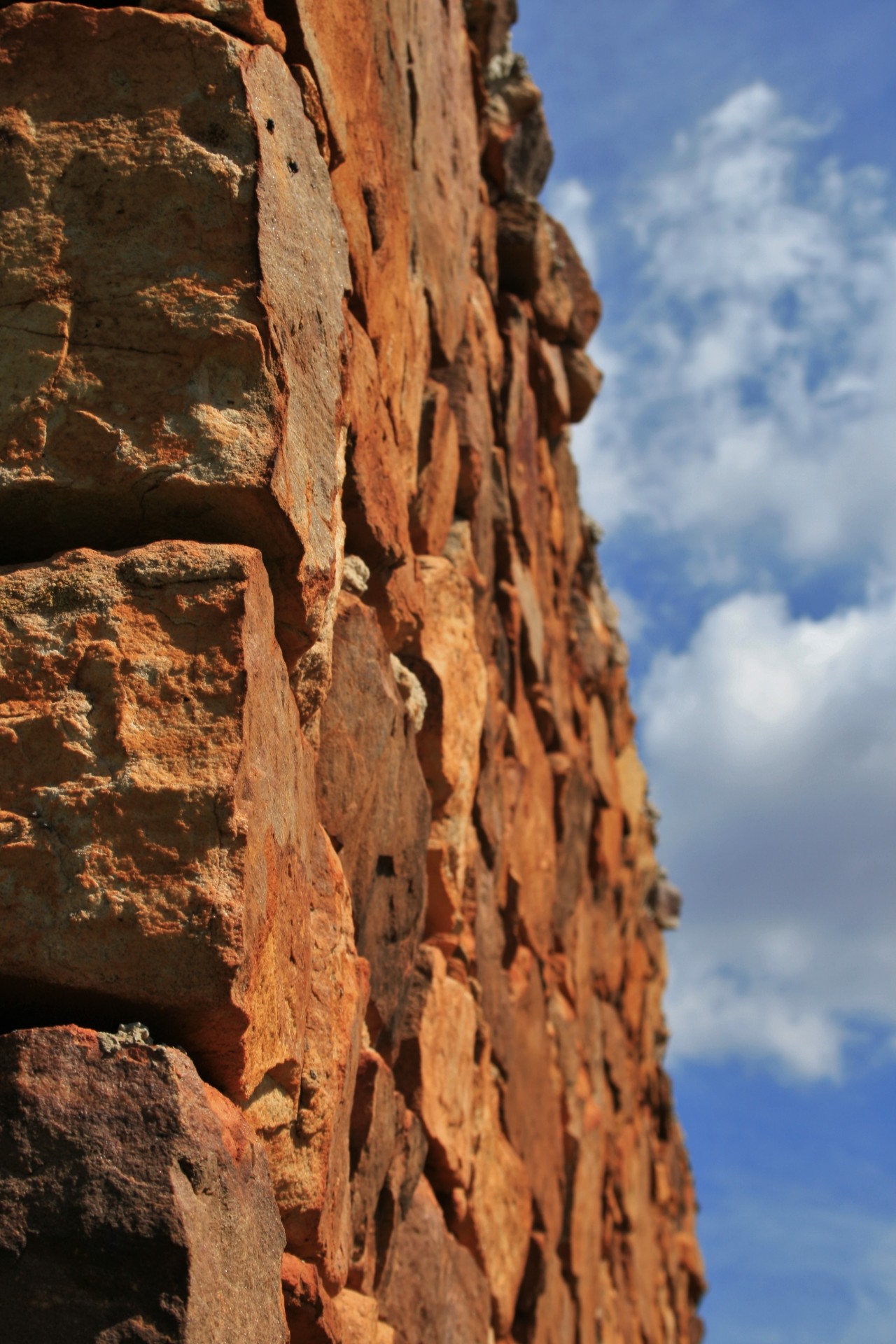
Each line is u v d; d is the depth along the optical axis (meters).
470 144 7.90
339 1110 3.68
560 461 11.22
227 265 3.21
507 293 9.62
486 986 6.91
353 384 4.72
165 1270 2.34
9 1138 2.44
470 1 8.64
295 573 3.24
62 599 2.93
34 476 3.07
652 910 18.27
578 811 10.71
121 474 3.06
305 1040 3.42
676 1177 18.27
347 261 3.91
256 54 3.44
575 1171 9.29
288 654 3.40
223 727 2.80
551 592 10.43
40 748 2.79
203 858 2.70
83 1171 2.42
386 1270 4.77
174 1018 2.65
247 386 3.15
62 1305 2.32
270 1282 2.74
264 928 2.86
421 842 5.34
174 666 2.86
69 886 2.67
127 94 3.34
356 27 4.98
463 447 7.05
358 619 4.60
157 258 3.21
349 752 4.41
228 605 2.92
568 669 11.41
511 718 8.29
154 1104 2.48
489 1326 6.53
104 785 2.74
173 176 3.26
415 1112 5.35
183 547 2.99
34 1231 2.37
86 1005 2.66
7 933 2.64
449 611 6.30
